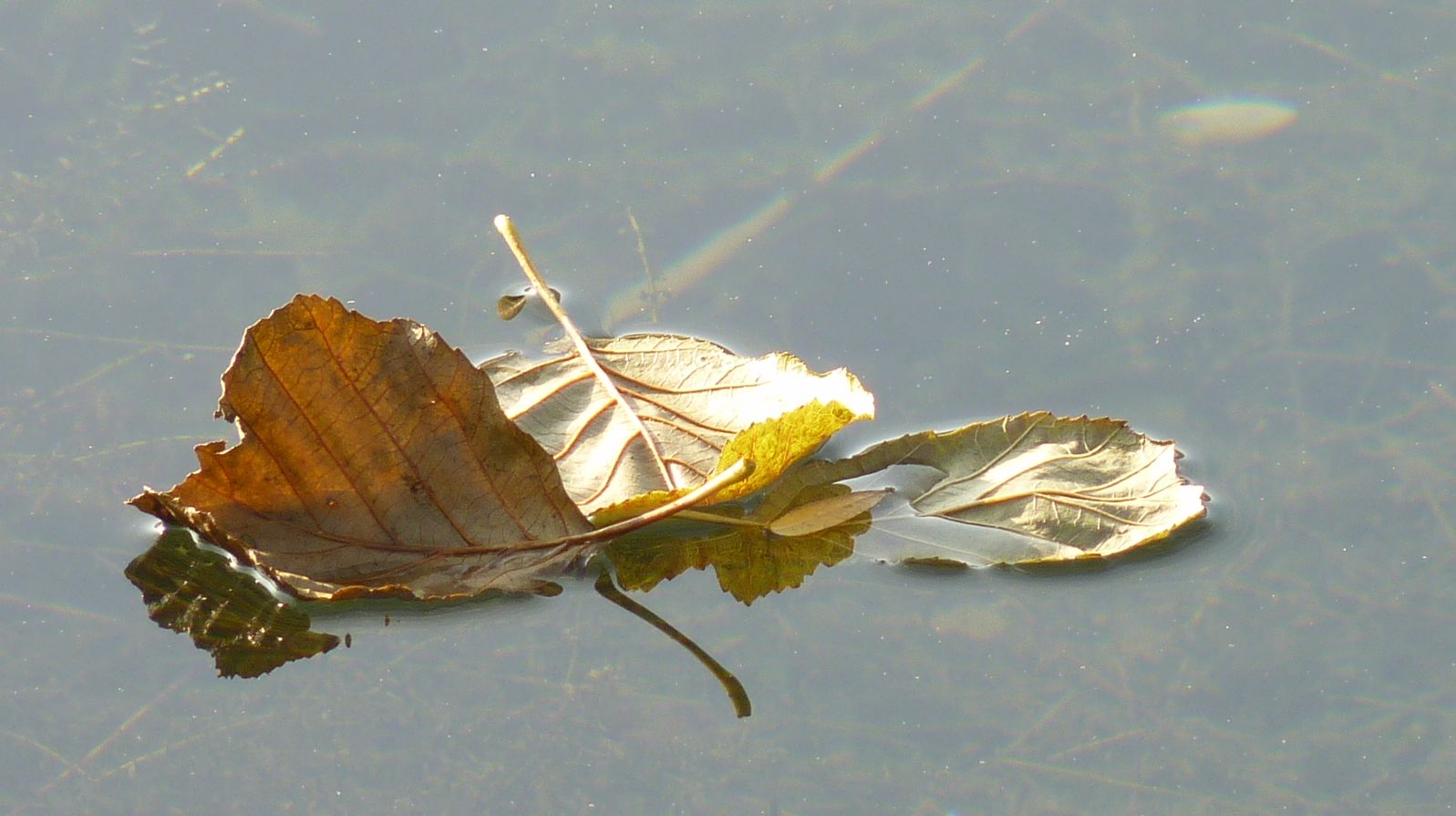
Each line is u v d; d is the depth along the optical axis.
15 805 1.93
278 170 2.05
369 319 1.96
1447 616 1.96
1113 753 1.94
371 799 1.94
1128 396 2.01
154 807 1.93
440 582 1.97
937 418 2.00
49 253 2.03
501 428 1.97
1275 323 2.02
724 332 2.02
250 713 1.95
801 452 1.99
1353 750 1.94
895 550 1.98
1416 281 2.03
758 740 1.95
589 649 1.96
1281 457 1.99
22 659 1.95
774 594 1.97
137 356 2.01
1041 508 1.98
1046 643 1.96
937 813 1.94
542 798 1.94
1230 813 1.94
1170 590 1.97
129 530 1.97
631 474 1.99
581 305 2.02
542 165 2.05
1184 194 2.05
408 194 2.05
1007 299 2.03
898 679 1.96
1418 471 1.99
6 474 1.98
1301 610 1.97
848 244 2.04
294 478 1.96
